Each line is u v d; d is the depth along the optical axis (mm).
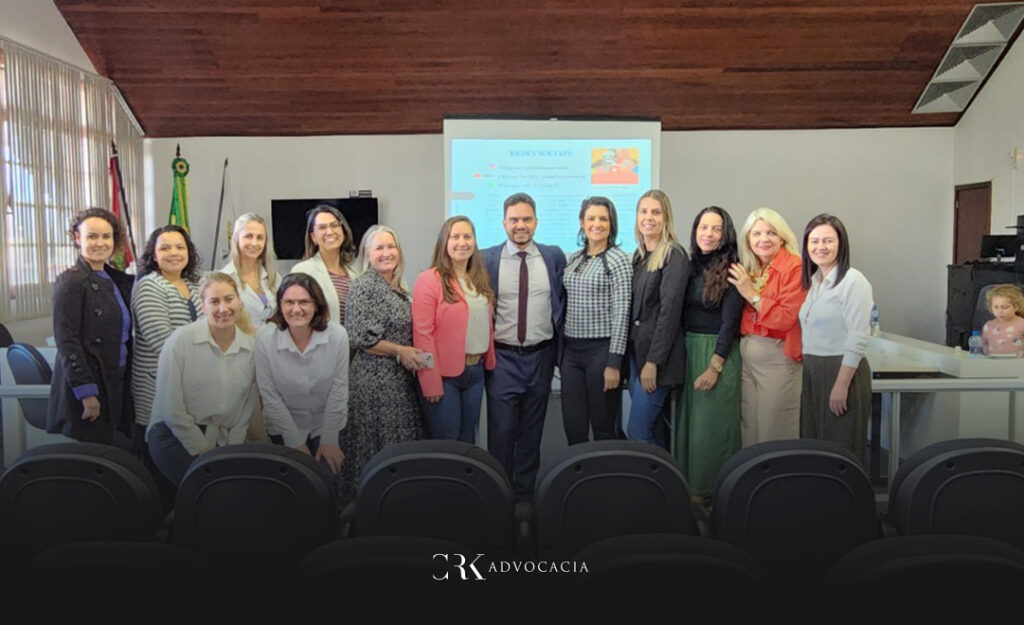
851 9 7875
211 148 9586
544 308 3801
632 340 3732
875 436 4148
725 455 3650
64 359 3178
